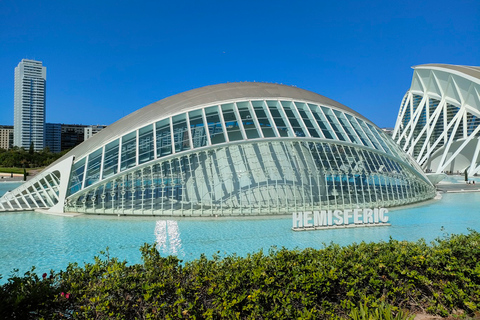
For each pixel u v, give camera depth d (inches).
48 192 1144.8
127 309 298.5
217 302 307.7
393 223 979.9
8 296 278.1
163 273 335.0
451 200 1539.1
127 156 1077.1
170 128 1127.0
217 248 718.5
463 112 3403.1
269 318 304.8
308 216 984.3
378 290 349.4
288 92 1352.1
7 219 976.9
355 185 1152.8
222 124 1138.0
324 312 320.5
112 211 1024.2
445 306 363.6
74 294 297.3
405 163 1380.4
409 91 4256.9
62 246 727.7
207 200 1058.7
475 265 385.7
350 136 1266.0
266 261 366.3
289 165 1112.2
